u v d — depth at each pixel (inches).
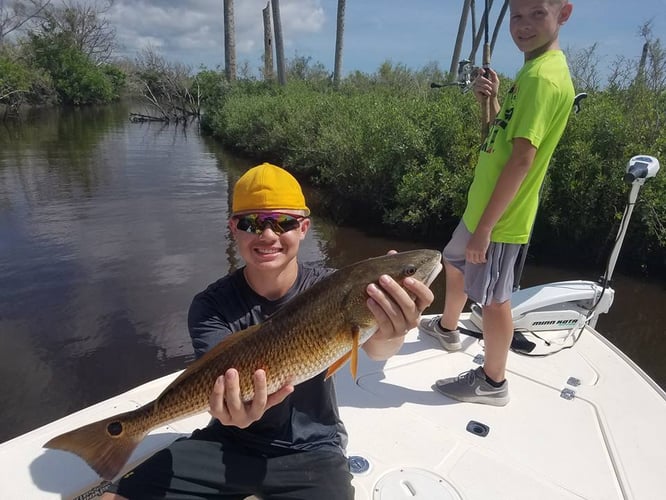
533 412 119.9
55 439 75.2
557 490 95.7
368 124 473.4
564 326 156.0
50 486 87.4
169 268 315.9
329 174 502.9
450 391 124.2
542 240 373.7
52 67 1808.6
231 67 1230.9
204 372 74.9
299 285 93.7
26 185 550.9
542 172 114.0
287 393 73.7
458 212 382.3
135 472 80.6
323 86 989.8
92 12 2139.5
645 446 108.1
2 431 171.9
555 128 111.0
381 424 114.0
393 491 93.9
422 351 146.8
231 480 81.0
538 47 114.4
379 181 451.2
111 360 214.5
